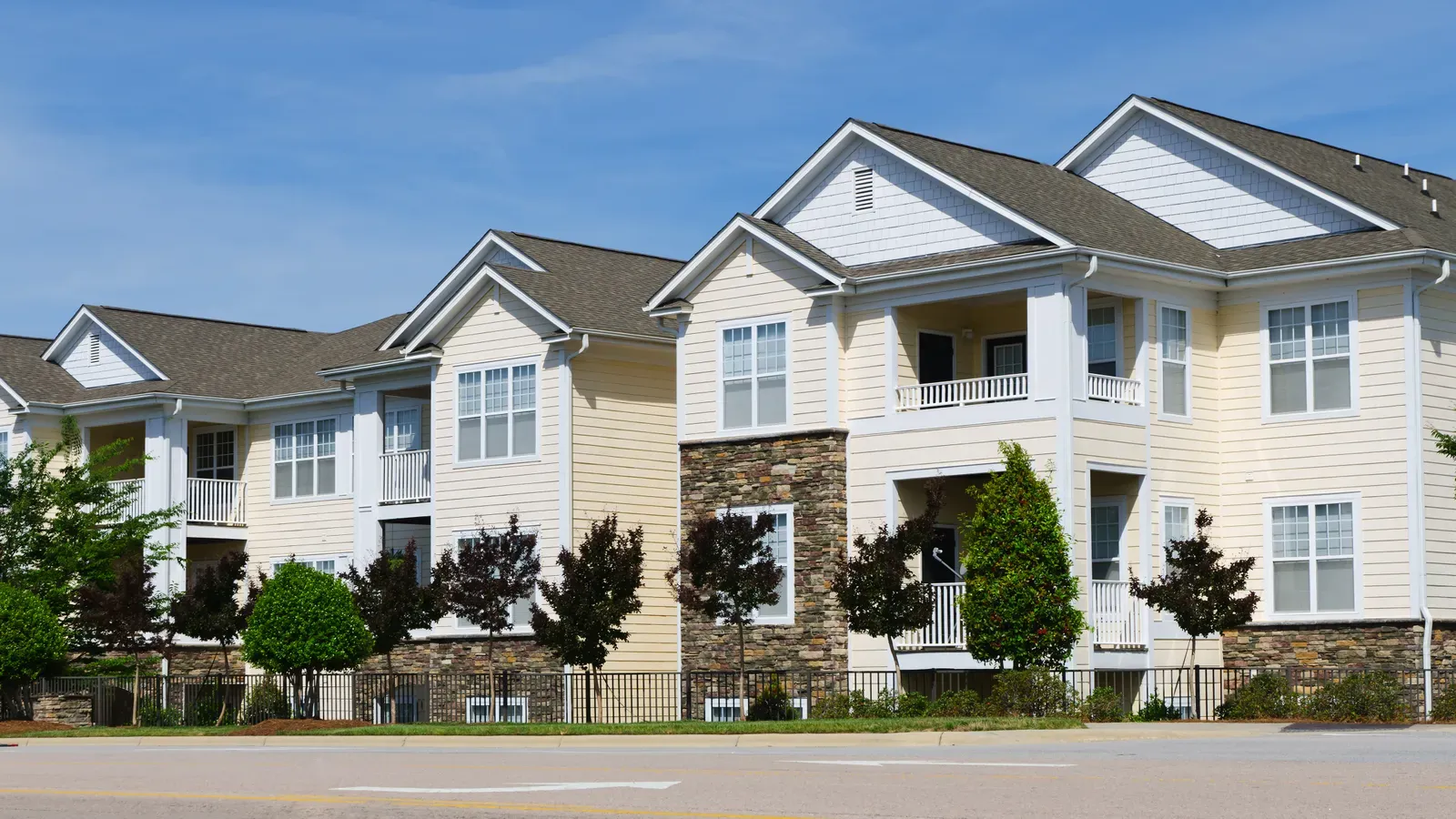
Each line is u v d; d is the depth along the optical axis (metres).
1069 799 15.02
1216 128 37.34
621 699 39.56
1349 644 33.47
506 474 41.12
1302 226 35.47
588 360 40.69
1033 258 32.94
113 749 29.77
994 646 31.55
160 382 49.06
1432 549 33.12
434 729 31.34
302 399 48.12
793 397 36.44
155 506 48.44
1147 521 33.94
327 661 37.31
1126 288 34.00
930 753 21.72
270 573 49.09
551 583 39.75
